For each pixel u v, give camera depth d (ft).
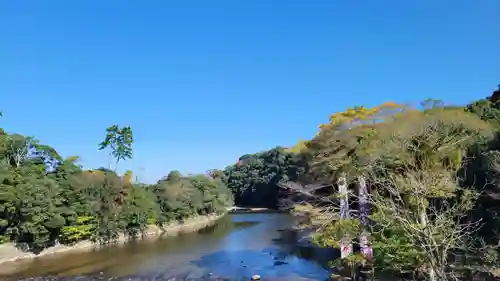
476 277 63.87
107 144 252.83
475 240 66.69
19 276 112.78
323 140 105.70
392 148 72.90
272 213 324.39
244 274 112.68
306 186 114.73
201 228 230.89
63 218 146.00
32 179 141.38
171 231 218.18
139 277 111.55
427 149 70.23
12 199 129.80
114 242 176.45
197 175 294.87
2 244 134.00
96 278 110.73
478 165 82.64
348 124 97.30
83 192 166.40
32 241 142.41
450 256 70.69
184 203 244.83
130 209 188.14
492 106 112.27
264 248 154.10
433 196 63.10
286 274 110.52
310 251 143.13
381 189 68.33
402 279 75.72
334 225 87.45
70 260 135.64
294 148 141.18
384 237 66.85
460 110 87.35
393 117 90.84
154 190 238.89
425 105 90.74
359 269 89.30
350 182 90.74
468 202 60.29
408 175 60.34
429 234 36.06
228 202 359.87
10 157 160.25
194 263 129.39
